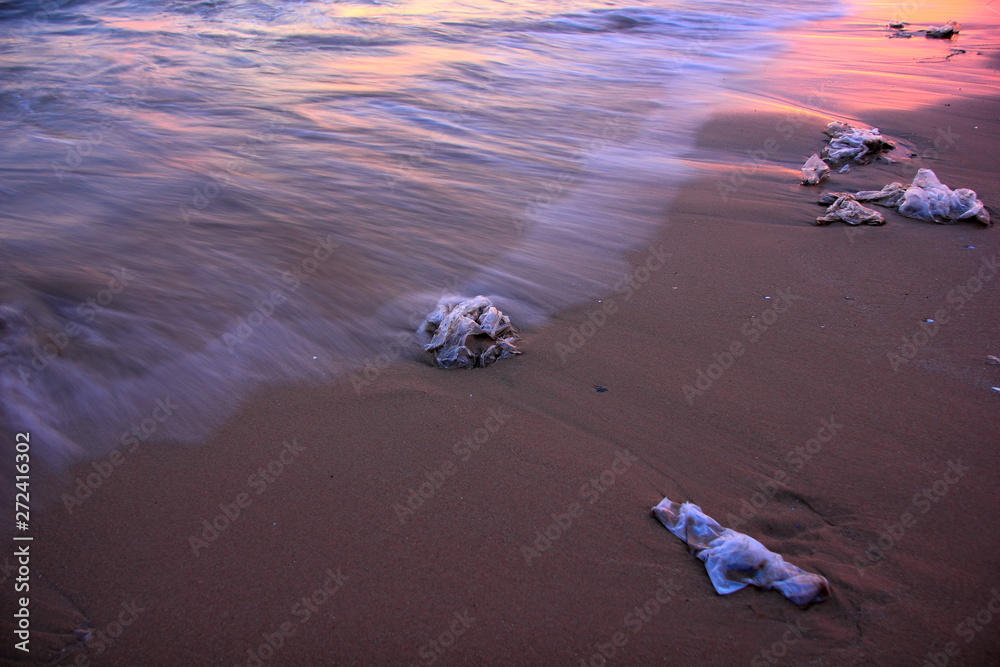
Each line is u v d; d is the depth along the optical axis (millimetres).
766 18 8711
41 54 5539
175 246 3227
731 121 4781
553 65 6168
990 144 4273
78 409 2490
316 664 1926
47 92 4785
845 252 3312
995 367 2689
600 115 4926
